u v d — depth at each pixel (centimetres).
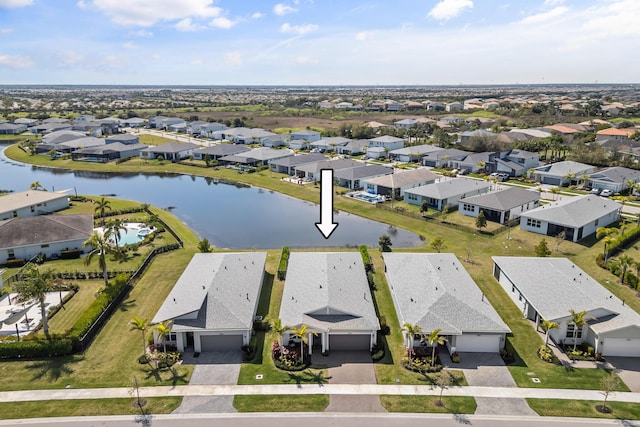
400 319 4375
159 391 3503
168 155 14375
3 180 12225
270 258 6219
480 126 19462
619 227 7412
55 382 3619
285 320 4131
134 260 6206
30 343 3950
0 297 5166
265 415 3238
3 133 19988
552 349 4056
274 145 16112
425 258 5431
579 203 7406
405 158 13475
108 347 4116
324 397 3431
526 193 8456
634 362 3866
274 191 10650
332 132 17975
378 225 7988
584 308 4112
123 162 14000
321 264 5281
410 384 3588
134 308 4825
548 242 6762
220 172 12562
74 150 15038
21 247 6241
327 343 4016
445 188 8825
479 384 3578
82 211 8750
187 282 4834
